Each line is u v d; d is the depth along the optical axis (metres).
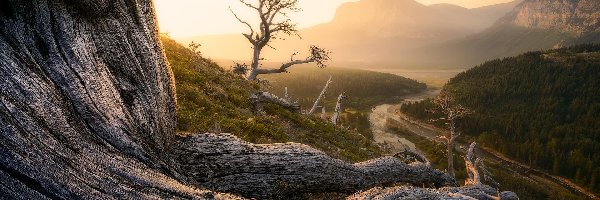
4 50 3.90
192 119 11.03
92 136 4.44
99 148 4.34
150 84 5.57
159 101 5.70
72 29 4.61
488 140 169.38
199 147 6.21
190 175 5.87
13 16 4.15
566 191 127.69
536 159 149.75
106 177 3.98
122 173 4.20
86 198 3.65
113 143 4.65
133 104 5.18
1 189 3.20
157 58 5.92
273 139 13.54
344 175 7.77
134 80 5.31
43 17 4.38
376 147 25.66
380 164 9.01
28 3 4.25
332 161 7.59
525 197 115.88
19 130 3.55
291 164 6.85
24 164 3.40
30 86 3.92
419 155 16.70
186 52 22.73
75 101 4.43
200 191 4.67
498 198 8.70
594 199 124.62
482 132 185.00
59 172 3.62
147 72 5.56
